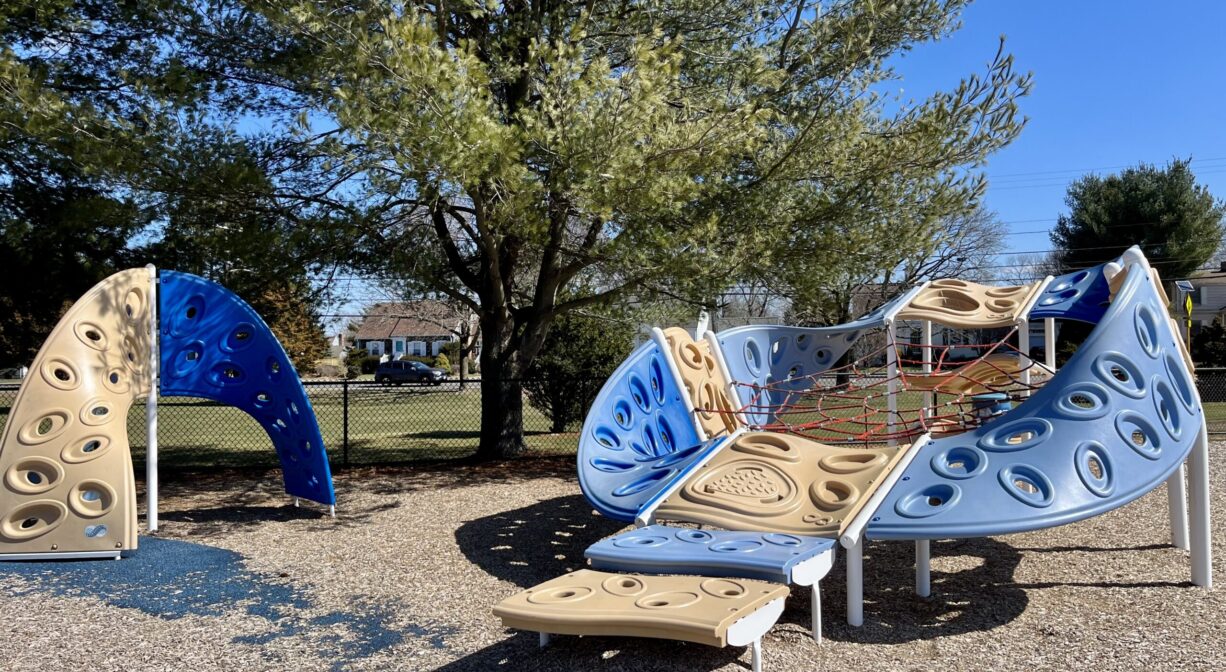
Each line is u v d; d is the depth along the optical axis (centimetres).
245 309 895
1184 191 4012
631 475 654
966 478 520
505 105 1072
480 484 1095
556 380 1686
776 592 439
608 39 1136
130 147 898
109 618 539
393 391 3312
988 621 525
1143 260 617
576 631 417
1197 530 589
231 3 1006
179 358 861
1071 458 512
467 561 695
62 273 1125
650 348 783
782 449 626
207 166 920
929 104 1063
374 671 445
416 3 987
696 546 512
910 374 882
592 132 875
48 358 744
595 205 898
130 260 1117
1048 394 562
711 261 1011
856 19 1021
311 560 697
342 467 1265
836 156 1077
